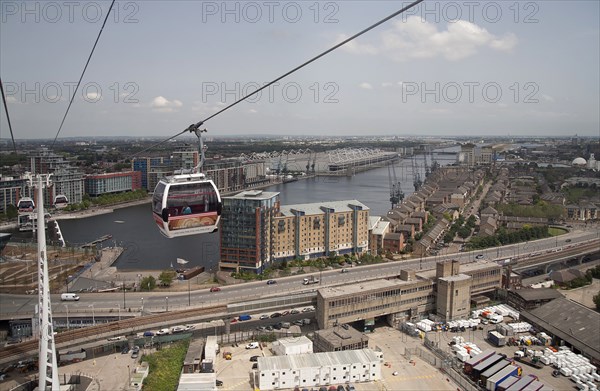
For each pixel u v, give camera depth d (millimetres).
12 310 177500
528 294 190750
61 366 141375
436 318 178750
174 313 158125
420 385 132750
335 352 141375
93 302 185875
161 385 131375
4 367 139125
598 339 151875
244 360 146625
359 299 167375
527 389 124375
